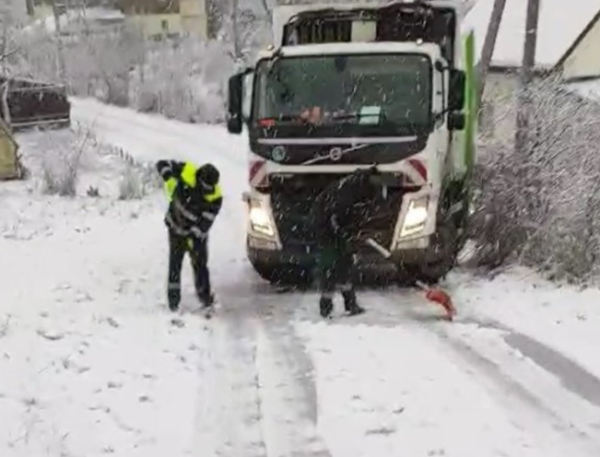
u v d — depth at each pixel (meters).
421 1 11.17
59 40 51.59
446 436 5.97
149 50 52.19
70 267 11.32
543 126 10.53
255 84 9.85
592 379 7.03
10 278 10.60
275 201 9.67
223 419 6.32
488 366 7.35
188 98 40.38
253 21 57.59
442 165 10.05
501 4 21.50
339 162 9.44
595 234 10.19
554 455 5.65
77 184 20.36
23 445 5.81
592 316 8.74
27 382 6.95
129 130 33.56
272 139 9.62
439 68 9.70
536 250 10.49
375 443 5.88
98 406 6.52
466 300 9.47
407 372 7.22
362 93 9.66
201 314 9.04
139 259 11.93
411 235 9.46
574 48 27.27
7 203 16.92
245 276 11.12
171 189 9.04
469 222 11.16
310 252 9.65
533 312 8.93
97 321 8.66
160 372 7.26
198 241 9.12
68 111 30.25
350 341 8.09
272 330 8.52
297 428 6.16
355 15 11.30
